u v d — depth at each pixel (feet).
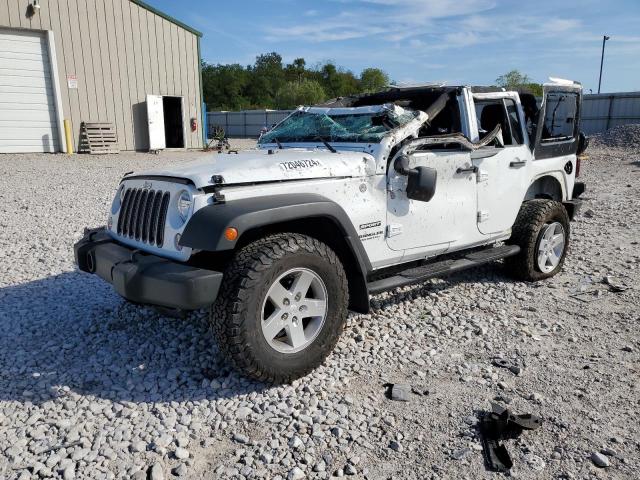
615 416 10.69
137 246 12.76
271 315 11.41
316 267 11.76
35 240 24.43
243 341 10.86
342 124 15.46
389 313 16.01
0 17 58.90
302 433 10.18
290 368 11.60
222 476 9.07
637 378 12.19
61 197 35.40
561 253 19.48
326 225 12.86
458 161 15.44
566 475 9.00
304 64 305.32
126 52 68.80
